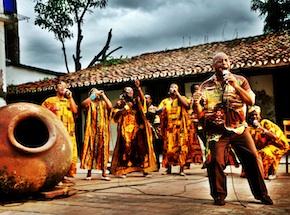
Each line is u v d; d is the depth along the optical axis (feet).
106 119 23.49
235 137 13.87
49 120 17.28
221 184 13.80
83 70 66.33
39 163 16.08
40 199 16.44
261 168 13.92
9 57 69.51
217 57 14.12
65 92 21.97
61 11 81.66
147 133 24.02
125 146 23.77
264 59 41.68
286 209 12.84
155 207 13.78
